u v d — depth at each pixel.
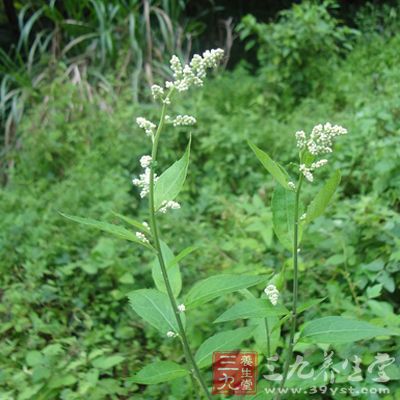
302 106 1.50
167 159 1.31
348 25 2.21
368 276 0.73
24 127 1.48
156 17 1.86
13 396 0.67
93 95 1.61
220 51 0.45
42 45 1.87
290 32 1.59
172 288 0.53
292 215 0.49
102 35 1.71
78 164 1.31
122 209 1.07
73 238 0.96
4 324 0.79
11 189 1.30
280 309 0.47
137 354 0.77
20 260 0.96
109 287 0.89
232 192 1.25
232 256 0.91
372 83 1.49
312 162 0.46
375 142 1.01
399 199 0.92
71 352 0.74
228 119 1.42
